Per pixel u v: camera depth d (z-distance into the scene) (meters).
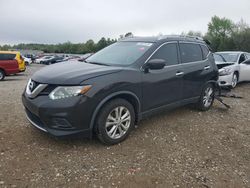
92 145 3.90
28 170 3.19
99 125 3.71
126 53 4.61
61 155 3.57
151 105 4.45
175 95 4.94
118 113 3.92
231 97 7.98
